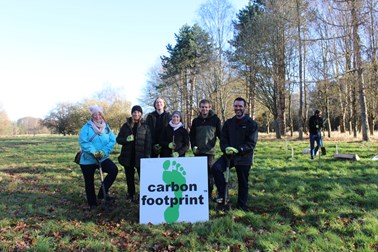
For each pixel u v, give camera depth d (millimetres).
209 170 6672
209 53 38281
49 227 5480
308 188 7426
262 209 6289
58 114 54750
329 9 24438
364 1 20344
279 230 5184
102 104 50031
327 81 25875
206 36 39500
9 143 27484
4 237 5078
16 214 6203
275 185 7816
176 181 5934
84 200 7270
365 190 7004
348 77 24266
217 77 34875
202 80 38344
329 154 13062
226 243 4785
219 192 6270
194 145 6750
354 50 21547
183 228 5430
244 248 4605
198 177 5938
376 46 21578
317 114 12156
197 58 39219
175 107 43688
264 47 29328
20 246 4746
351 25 21016
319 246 4523
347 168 9578
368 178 8156
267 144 19250
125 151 7004
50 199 7320
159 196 5891
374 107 30203
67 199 7379
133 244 4883
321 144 12312
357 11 20656
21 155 16859
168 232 5293
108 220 5930
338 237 4789
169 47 41688
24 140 32562
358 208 5984
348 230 5027
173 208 5828
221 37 35250
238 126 6207
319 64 37125
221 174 6262
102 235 5195
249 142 6051
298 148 15836
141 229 5492
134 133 6957
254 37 30062
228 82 34875
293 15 27984
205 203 5832
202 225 5418
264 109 43688
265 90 31500
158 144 7066
